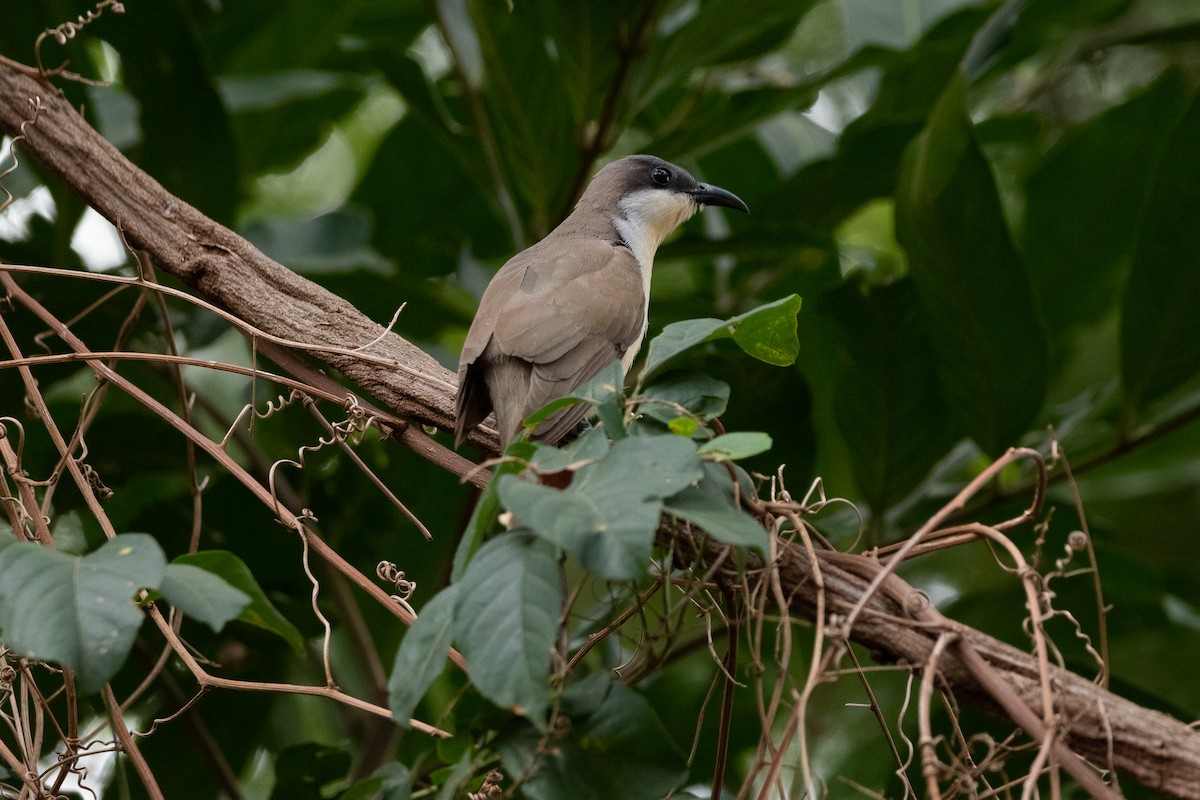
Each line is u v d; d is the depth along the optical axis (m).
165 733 9.64
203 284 7.96
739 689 10.40
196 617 5.00
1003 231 8.98
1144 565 10.26
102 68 12.99
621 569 4.64
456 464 7.41
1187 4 15.02
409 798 5.61
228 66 12.34
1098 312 11.09
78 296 9.66
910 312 9.78
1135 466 10.95
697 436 5.83
